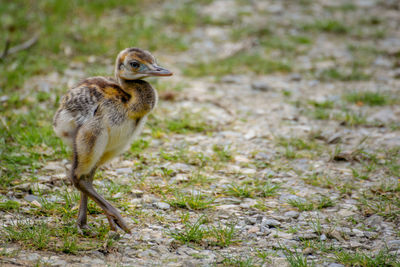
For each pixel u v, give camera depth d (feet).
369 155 39.04
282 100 51.24
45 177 33.83
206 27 70.90
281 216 30.73
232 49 63.36
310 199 32.96
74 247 25.71
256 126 44.91
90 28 64.44
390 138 42.68
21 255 24.89
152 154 38.55
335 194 33.78
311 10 78.33
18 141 38.55
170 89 51.60
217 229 28.81
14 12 67.56
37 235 26.53
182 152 38.68
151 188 33.37
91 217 29.60
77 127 26.73
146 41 64.18
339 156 38.96
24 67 53.31
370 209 31.48
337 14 77.56
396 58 63.16
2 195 31.19
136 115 27.73
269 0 81.35
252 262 25.62
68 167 35.68
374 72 58.80
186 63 59.77
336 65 60.59
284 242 27.78
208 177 35.47
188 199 31.68
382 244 27.84
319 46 66.74
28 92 48.14
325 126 45.29
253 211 31.22
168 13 72.74
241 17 74.13
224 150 39.58
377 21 75.00
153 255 25.88
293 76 57.31
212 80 55.93
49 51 58.65
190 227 28.43
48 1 70.64
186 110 47.39
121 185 33.37
